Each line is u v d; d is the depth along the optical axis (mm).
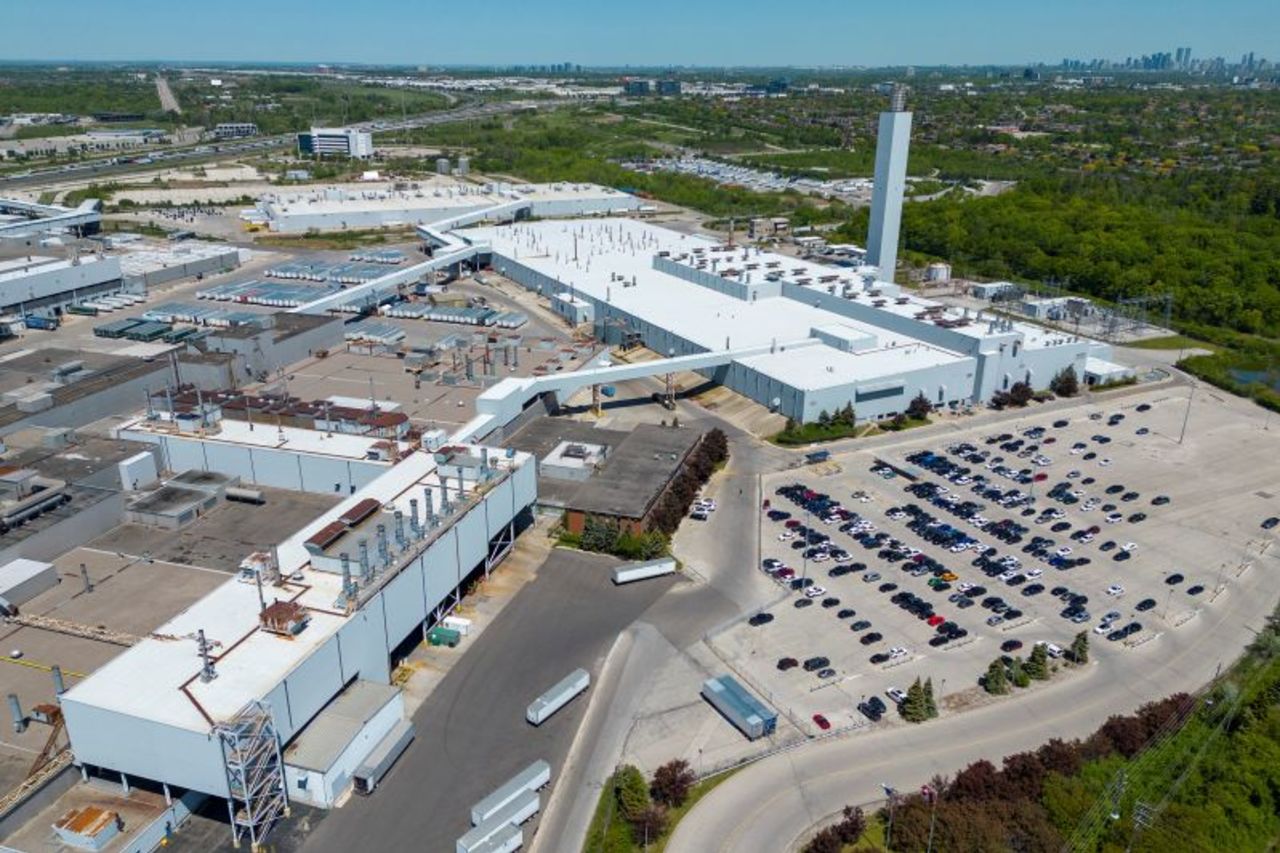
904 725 84250
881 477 134875
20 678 80062
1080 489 132250
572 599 103375
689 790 76000
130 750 69438
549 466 125812
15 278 187250
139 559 100688
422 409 142000
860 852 69750
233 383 150000
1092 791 74375
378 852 70312
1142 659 94000
